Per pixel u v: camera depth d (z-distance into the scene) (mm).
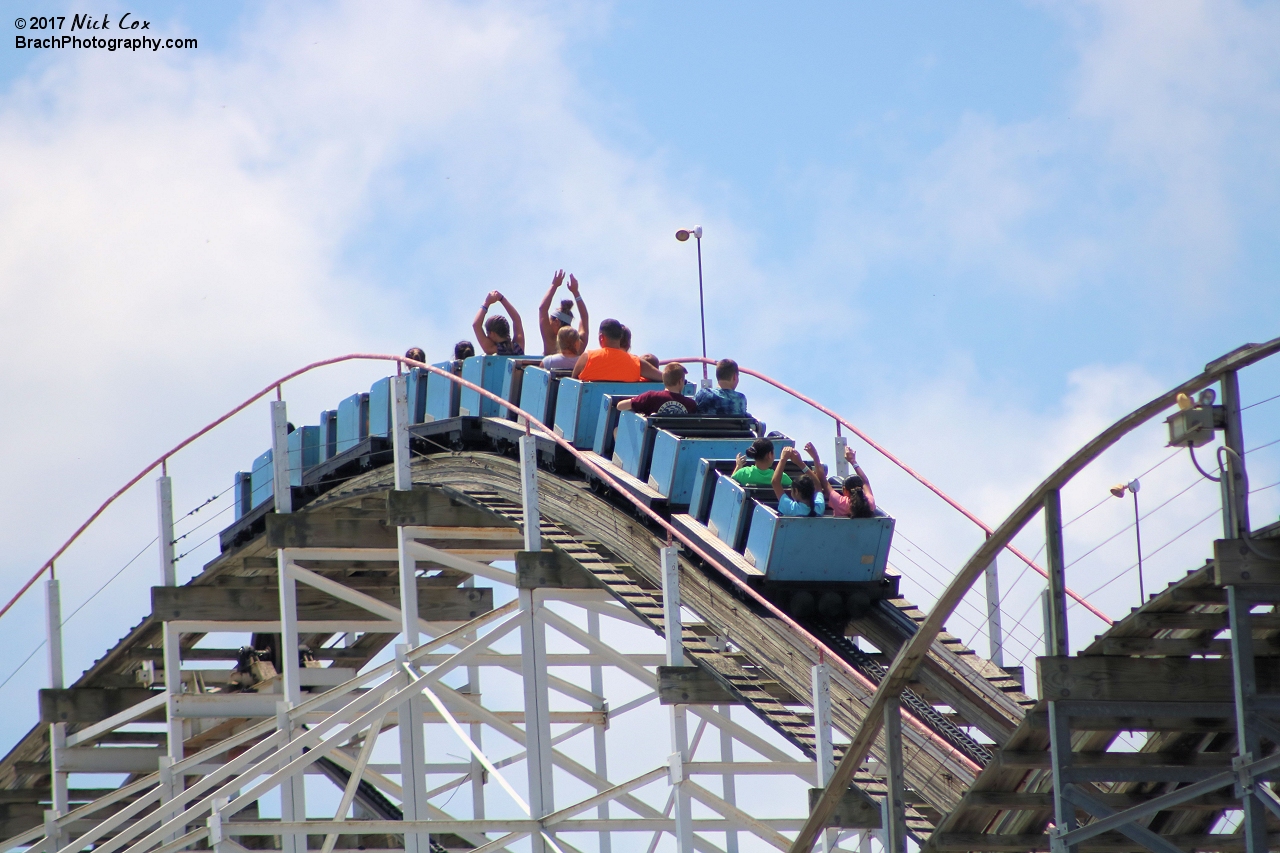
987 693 75312
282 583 108250
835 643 78500
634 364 97500
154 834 98500
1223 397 59625
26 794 132125
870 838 89188
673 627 81125
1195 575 60625
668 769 81500
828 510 82562
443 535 102062
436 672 95625
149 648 126812
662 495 87750
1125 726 66188
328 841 102375
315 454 119000
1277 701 59594
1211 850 69875
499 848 90062
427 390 109375
